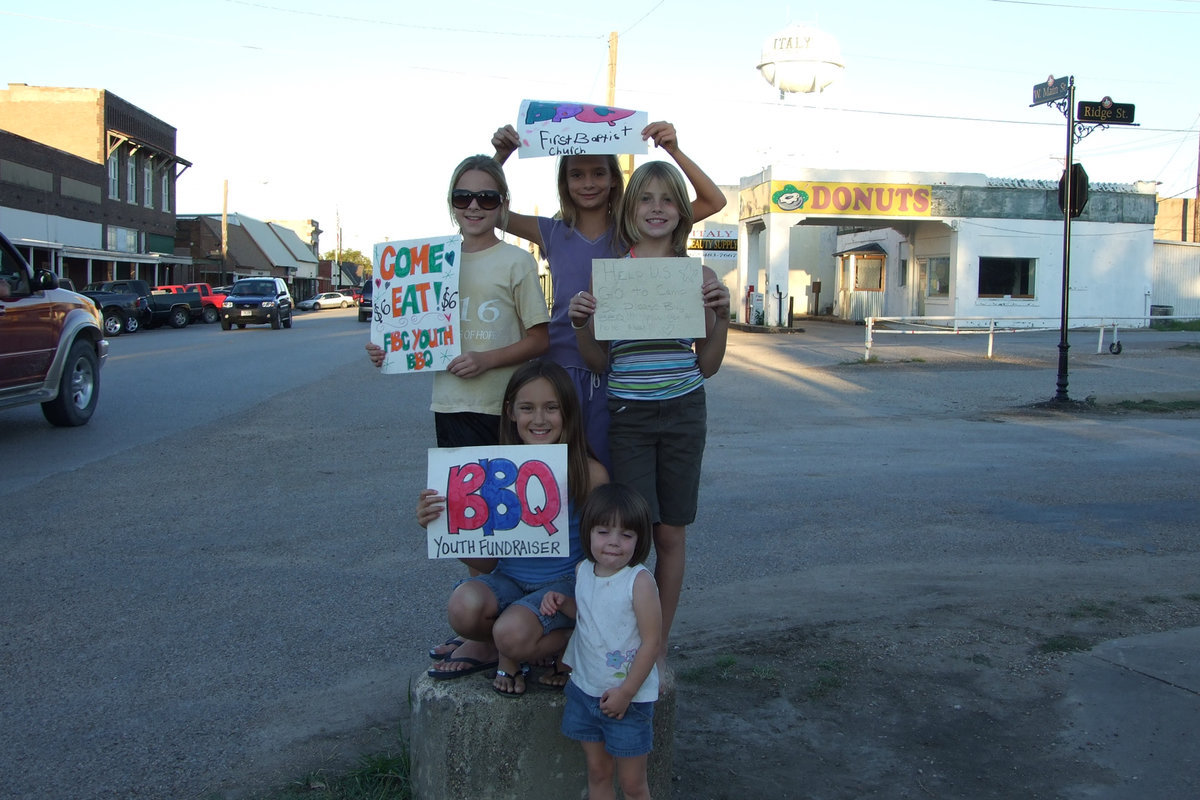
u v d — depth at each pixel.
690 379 3.38
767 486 8.09
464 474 3.10
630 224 3.40
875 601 5.23
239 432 10.58
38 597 5.20
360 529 6.62
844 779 3.40
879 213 31.42
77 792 3.32
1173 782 3.35
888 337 27.42
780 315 31.08
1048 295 32.56
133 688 4.12
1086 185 13.21
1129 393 14.08
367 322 38.47
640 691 2.80
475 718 2.96
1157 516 7.08
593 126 3.59
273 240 70.25
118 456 9.11
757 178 32.44
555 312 3.61
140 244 45.19
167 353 21.05
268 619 4.92
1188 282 37.25
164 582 5.47
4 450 9.32
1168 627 4.76
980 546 6.31
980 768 3.46
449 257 3.32
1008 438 10.59
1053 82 13.70
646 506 2.81
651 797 3.11
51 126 40.34
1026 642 4.58
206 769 3.47
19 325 9.52
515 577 3.18
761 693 4.05
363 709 3.94
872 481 8.30
